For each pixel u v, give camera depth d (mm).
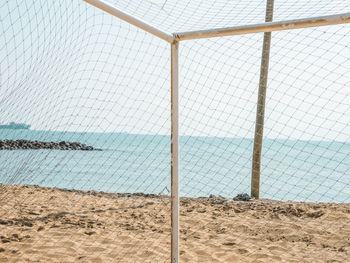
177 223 2980
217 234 5102
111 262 3938
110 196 7828
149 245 4547
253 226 5477
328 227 5348
